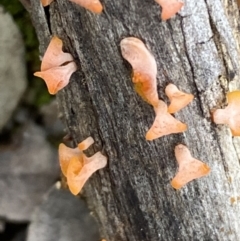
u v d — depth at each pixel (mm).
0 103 200
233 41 141
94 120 149
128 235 163
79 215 205
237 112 140
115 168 153
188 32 137
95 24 136
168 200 153
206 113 144
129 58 135
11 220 210
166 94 139
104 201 161
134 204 156
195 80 141
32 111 212
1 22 190
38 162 210
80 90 147
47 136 212
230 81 144
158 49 137
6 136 211
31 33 196
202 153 147
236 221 156
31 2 145
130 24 135
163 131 136
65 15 138
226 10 143
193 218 155
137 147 148
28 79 205
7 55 194
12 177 209
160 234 158
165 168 149
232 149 149
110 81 142
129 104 143
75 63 143
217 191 152
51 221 206
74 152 151
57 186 199
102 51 139
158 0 128
